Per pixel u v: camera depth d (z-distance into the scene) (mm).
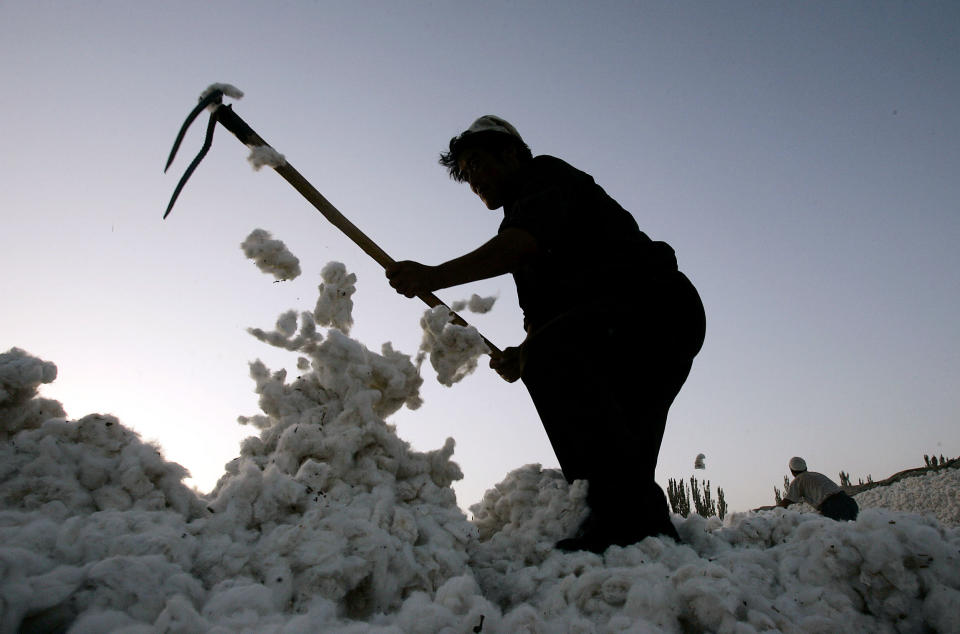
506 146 2510
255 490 1458
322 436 1741
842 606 1377
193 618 966
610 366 2061
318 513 1416
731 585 1351
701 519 2141
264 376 2006
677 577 1386
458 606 1220
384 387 2041
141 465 1466
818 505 6422
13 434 1517
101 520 1241
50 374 1541
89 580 1018
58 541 1116
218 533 1360
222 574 1241
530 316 2279
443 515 1709
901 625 1351
